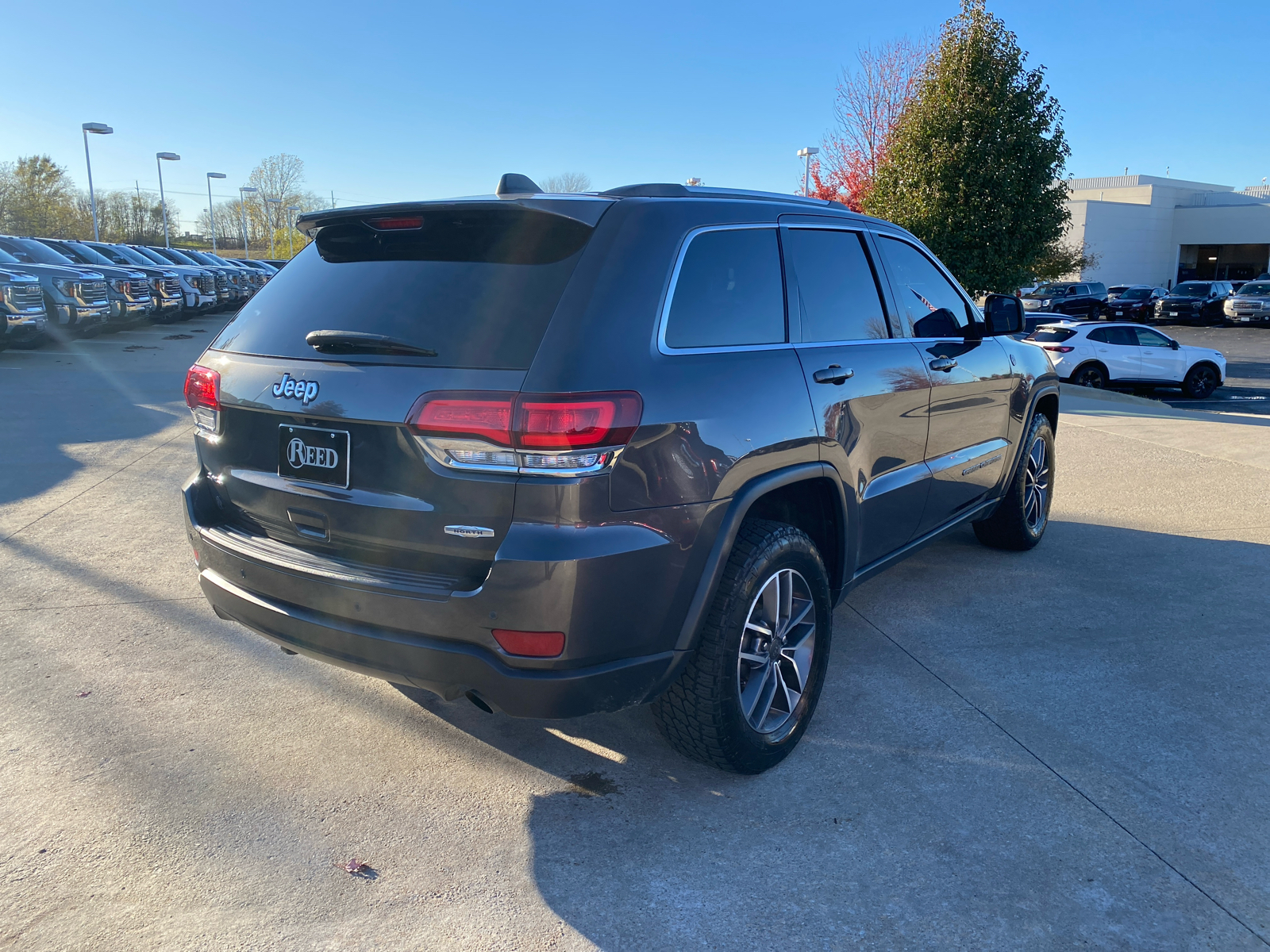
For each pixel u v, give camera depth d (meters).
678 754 3.02
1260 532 5.65
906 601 4.40
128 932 2.14
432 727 3.16
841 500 3.10
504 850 2.49
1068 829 2.59
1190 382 16.64
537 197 2.51
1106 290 38.19
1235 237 56.09
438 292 2.46
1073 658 3.75
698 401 2.46
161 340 18.42
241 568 2.69
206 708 3.26
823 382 2.99
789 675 2.98
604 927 2.19
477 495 2.24
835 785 2.82
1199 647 3.86
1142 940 2.16
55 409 9.67
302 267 2.91
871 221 3.71
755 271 2.90
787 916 2.23
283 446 2.62
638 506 2.31
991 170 12.78
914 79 22.97
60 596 4.29
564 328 2.26
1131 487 6.91
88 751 2.94
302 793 2.74
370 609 2.39
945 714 3.27
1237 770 2.91
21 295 13.79
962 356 4.04
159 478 6.63
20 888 2.29
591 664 2.33
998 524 5.05
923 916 2.24
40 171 53.12
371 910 2.24
